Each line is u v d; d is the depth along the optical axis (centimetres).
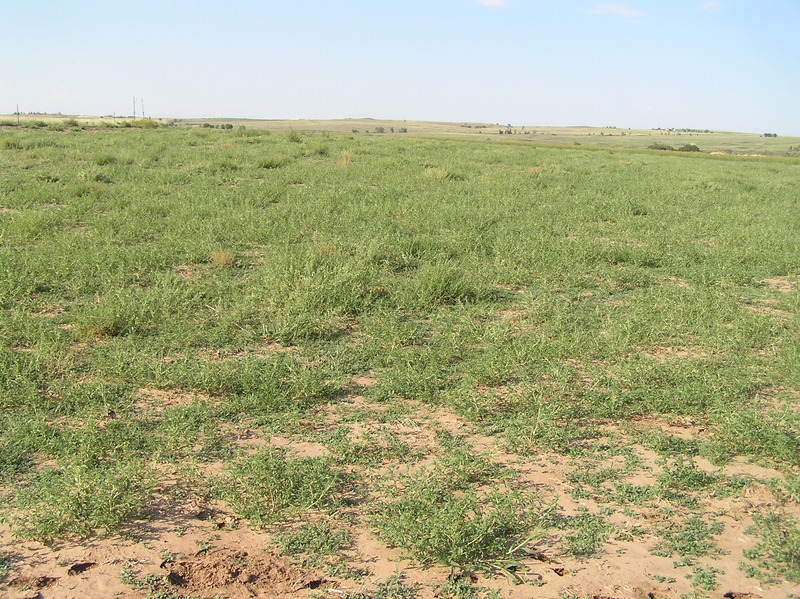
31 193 1411
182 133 3278
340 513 407
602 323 759
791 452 473
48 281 841
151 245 1022
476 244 1101
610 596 344
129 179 1723
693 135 18175
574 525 400
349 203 1434
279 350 663
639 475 457
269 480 410
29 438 467
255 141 2997
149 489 419
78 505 383
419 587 348
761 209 1623
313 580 350
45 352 595
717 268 1020
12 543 374
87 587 341
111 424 488
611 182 2039
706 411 544
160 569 355
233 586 345
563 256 1044
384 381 587
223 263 955
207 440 484
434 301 820
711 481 449
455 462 437
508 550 376
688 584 353
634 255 1073
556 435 491
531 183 1898
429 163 2314
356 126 15400
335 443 483
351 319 763
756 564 371
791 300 877
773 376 629
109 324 674
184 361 611
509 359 620
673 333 736
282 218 1239
